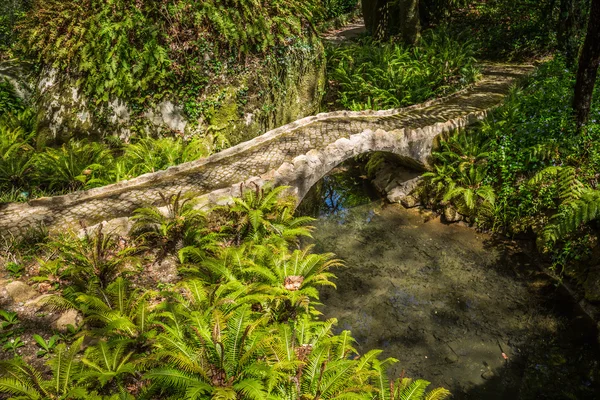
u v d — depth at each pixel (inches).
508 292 313.4
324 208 432.1
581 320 285.6
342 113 418.6
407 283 324.5
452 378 247.8
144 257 250.8
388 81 486.0
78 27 337.1
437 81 484.1
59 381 153.3
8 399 144.1
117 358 167.3
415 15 568.4
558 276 319.0
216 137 377.7
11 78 405.4
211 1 363.9
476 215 380.8
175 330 178.1
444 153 393.4
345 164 509.4
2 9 524.4
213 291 213.0
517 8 644.1
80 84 347.9
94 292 203.0
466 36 618.2
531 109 402.0
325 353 178.9
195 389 147.7
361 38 678.5
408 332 279.9
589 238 310.5
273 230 279.6
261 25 386.0
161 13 349.4
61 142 354.6
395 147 379.2
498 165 374.0
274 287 218.5
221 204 284.8
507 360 260.2
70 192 295.1
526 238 354.3
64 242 229.3
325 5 852.0
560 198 335.3
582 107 344.2
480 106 434.3
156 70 349.1
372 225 397.7
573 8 469.1
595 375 249.1
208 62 368.5
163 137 364.2
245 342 174.1
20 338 183.6
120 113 353.1
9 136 350.3
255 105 398.6
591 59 324.2
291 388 166.6
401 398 174.4
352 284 323.3
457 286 320.8
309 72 444.8
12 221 247.4
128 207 269.9
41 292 207.5
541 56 562.9
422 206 417.1
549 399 235.9
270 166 323.3
